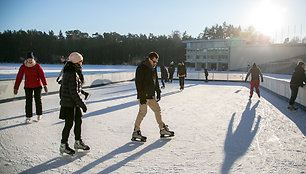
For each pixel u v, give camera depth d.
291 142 3.99
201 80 22.58
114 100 8.76
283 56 57.50
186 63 80.19
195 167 2.96
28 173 2.76
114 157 3.29
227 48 64.44
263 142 3.98
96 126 4.96
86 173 2.78
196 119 5.74
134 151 3.53
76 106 3.40
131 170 2.86
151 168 2.92
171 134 4.22
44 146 3.71
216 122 5.45
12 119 5.53
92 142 3.93
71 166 2.98
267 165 3.02
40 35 98.81
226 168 2.93
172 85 16.17
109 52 98.19
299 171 2.84
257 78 9.52
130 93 11.03
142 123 5.28
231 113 6.53
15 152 3.43
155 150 3.58
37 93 5.30
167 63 94.19
